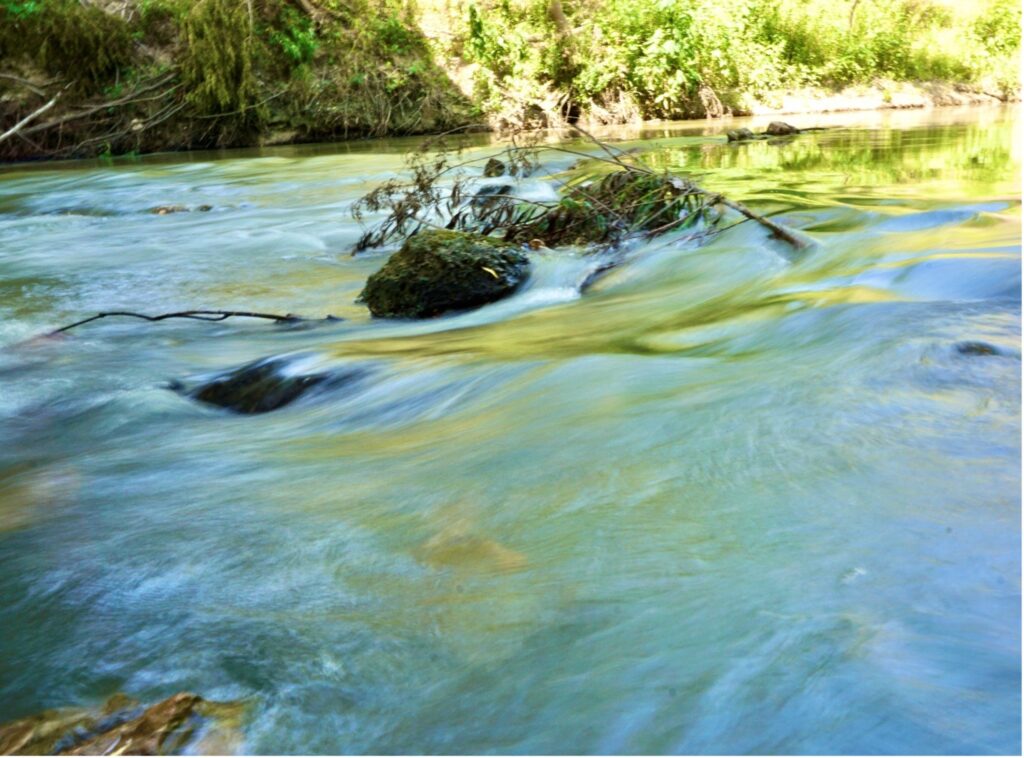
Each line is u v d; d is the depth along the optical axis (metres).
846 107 23.14
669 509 2.25
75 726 1.71
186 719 1.69
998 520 2.00
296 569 2.26
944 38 25.25
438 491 2.60
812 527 2.06
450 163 12.87
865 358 3.13
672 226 6.80
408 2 21.56
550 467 2.63
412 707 1.68
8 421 3.96
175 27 19.66
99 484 3.07
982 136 12.85
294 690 1.78
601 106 21.11
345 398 3.86
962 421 2.53
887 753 1.38
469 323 5.20
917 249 4.93
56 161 17.94
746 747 1.45
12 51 18.41
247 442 3.45
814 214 6.59
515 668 1.73
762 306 4.32
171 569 2.34
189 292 6.69
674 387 3.20
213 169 14.75
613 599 1.89
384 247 8.05
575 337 4.40
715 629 1.74
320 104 19.92
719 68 21.75
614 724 1.54
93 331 5.53
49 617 2.17
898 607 1.72
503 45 20.92
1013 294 3.74
